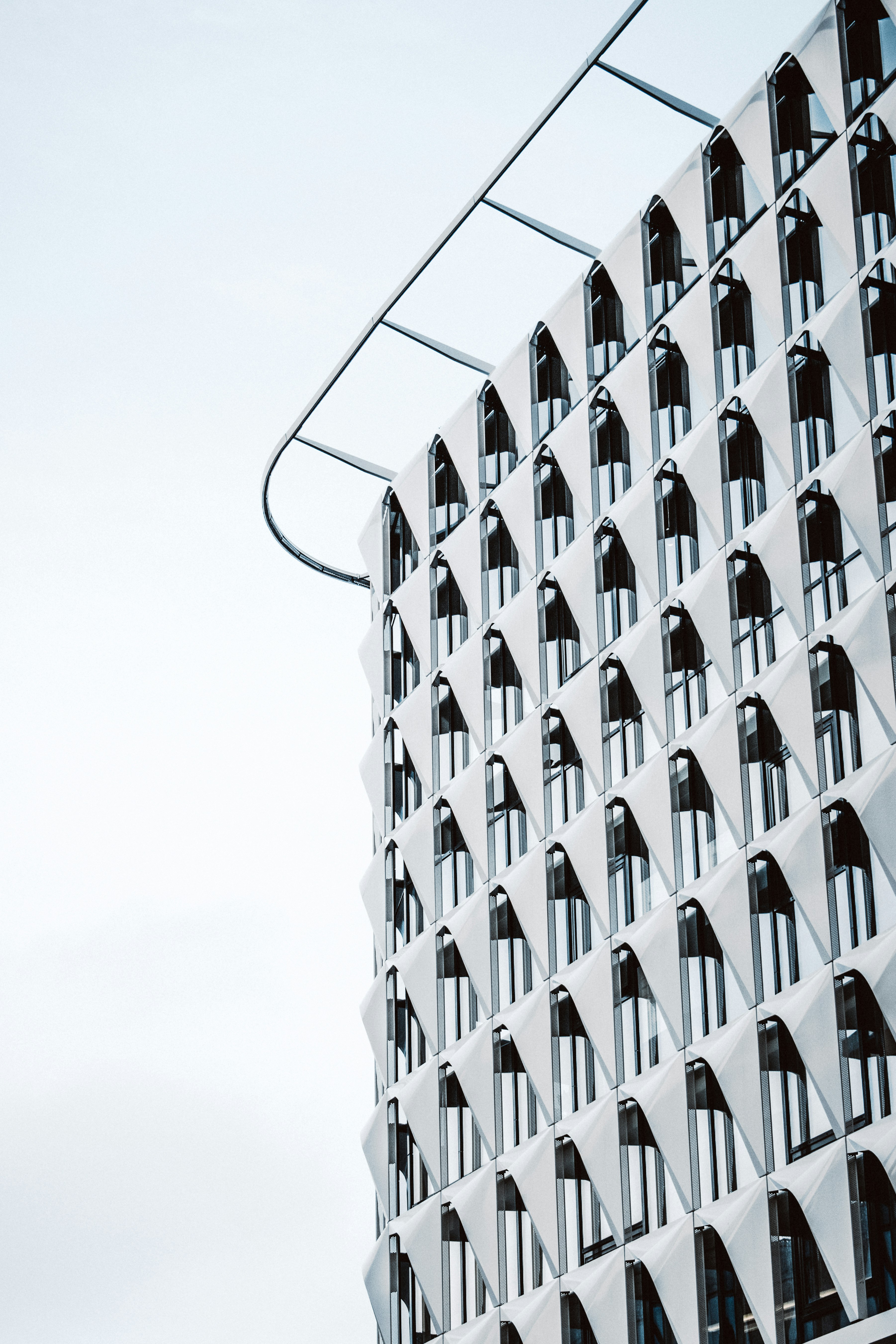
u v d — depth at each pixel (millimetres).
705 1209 30984
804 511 32219
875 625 29812
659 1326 32000
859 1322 27312
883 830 28531
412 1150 41156
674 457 35969
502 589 41688
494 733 40719
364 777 45969
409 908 43500
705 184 36375
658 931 33625
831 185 32906
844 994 29000
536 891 37844
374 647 46656
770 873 31422
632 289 38094
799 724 30969
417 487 45781
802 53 34281
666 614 35406
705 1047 31797
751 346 34594
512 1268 36344
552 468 40406
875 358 31297
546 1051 36344
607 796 36188
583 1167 34938
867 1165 27922
